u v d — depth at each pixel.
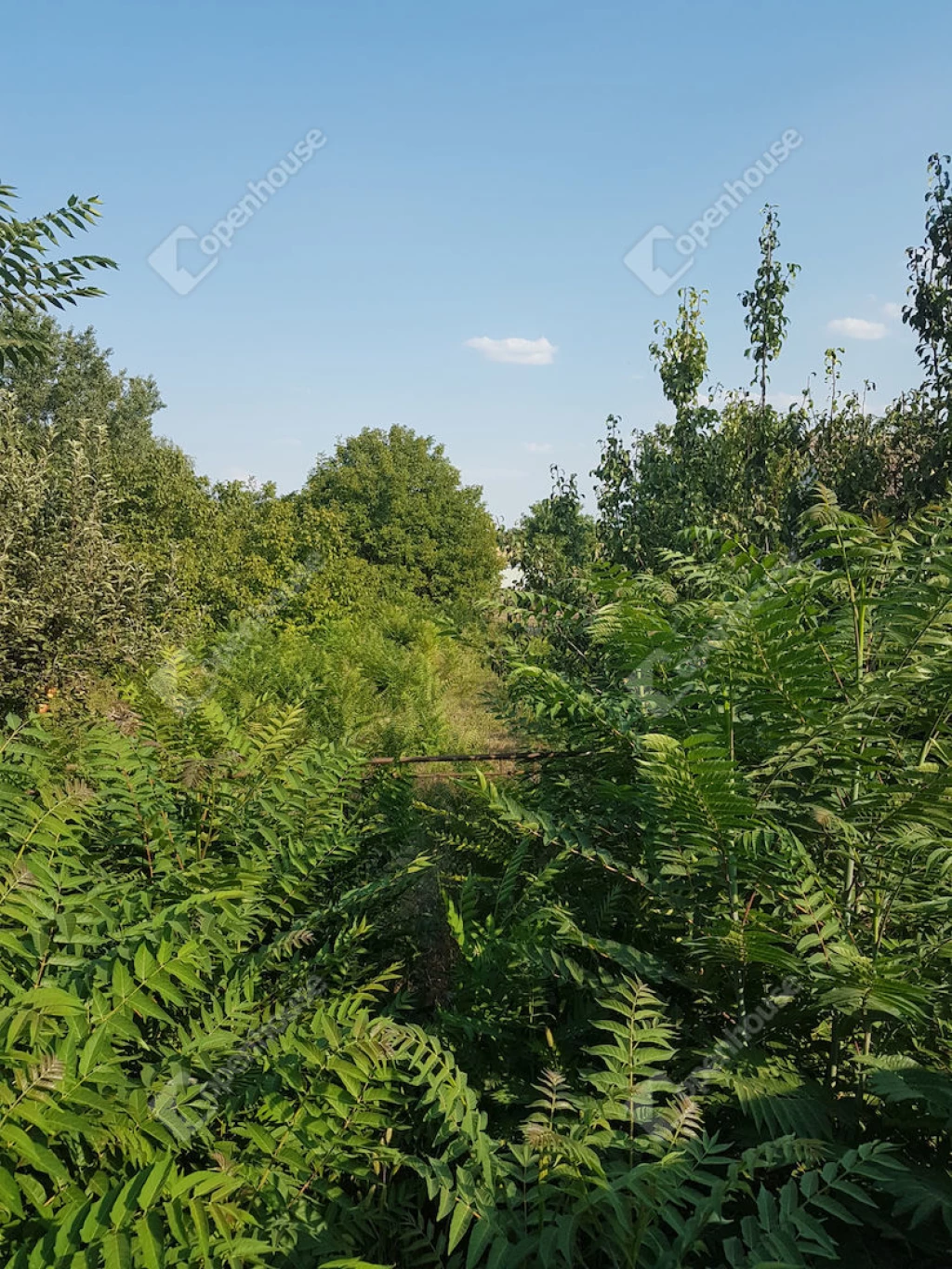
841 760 2.98
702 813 2.78
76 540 9.73
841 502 6.84
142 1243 1.62
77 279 4.04
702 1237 2.45
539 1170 2.30
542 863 4.10
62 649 9.23
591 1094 2.92
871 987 2.48
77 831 3.15
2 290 3.98
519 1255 2.06
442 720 8.57
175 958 2.07
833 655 3.35
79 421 10.55
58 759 3.57
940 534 3.28
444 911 4.31
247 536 20.42
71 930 2.42
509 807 3.32
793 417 7.84
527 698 4.10
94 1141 1.96
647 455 7.75
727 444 7.36
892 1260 2.48
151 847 3.34
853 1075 2.95
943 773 2.64
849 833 2.93
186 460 21.36
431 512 37.28
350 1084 2.30
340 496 37.34
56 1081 1.82
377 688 12.30
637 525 7.43
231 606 17.92
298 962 3.12
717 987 3.05
